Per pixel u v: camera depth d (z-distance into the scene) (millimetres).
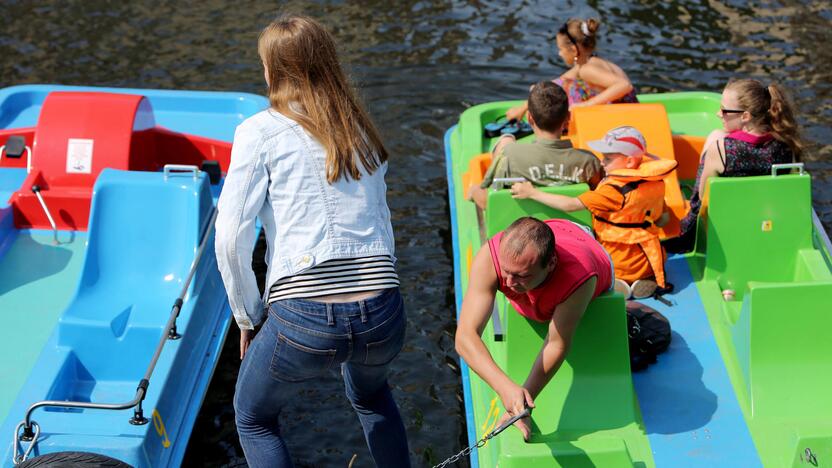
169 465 4395
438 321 5895
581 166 4902
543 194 4773
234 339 5727
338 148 3135
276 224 3180
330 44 3203
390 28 10047
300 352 3180
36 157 6020
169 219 5336
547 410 4184
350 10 10516
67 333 4848
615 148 4953
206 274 5352
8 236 5938
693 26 10023
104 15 10500
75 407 4266
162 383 4559
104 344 4848
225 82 9148
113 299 5133
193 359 4949
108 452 4109
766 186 5004
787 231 5070
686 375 4555
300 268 3127
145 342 4852
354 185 3197
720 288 5152
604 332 4203
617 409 4191
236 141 3154
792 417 4277
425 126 8188
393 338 3260
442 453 4961
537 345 4195
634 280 5055
